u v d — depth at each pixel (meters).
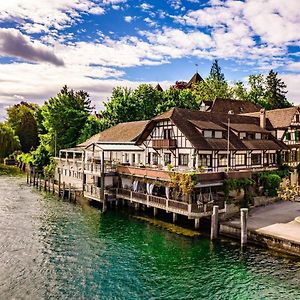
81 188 49.38
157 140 43.91
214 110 65.56
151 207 38.56
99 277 22.81
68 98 76.31
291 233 27.89
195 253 26.69
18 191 54.84
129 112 72.38
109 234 31.69
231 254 26.38
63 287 21.38
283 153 50.94
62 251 27.39
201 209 31.48
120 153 51.53
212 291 20.92
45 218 37.59
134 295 20.47
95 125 72.00
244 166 44.44
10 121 112.94
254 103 78.56
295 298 20.03
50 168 65.25
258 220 32.03
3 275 22.84
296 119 53.59
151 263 24.98
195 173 32.25
